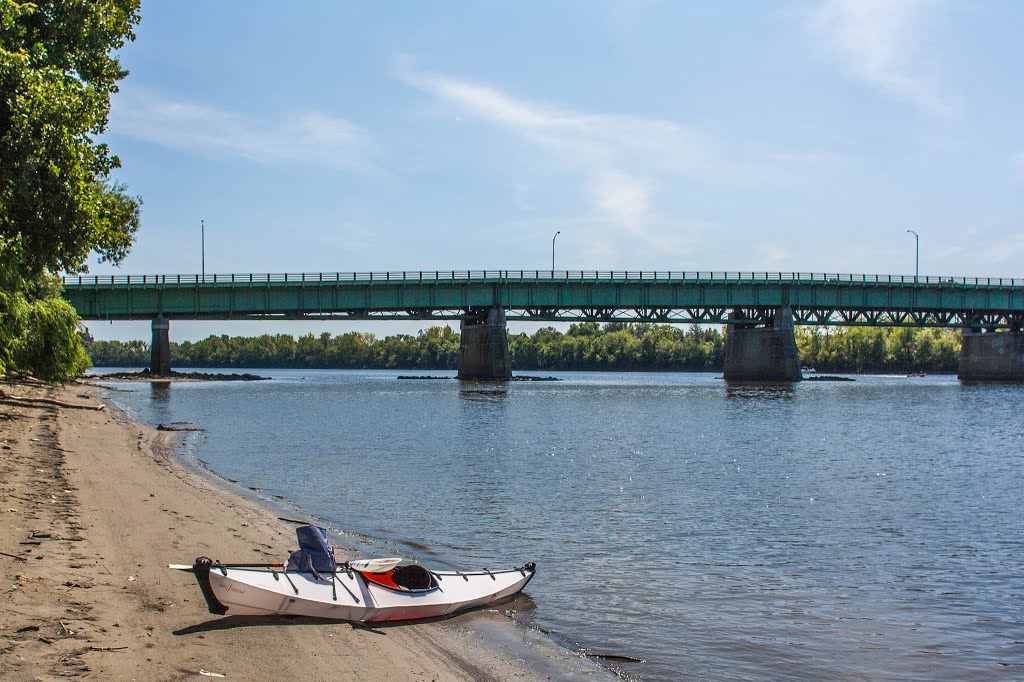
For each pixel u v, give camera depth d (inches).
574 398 3348.9
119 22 1057.5
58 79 848.3
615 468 1264.8
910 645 478.9
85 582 479.2
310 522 768.9
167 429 1717.5
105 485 858.8
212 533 657.6
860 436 1851.6
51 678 339.6
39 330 2327.8
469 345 4702.3
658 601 551.2
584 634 480.4
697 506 933.2
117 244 1167.0
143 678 349.4
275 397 3161.9
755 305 4608.8
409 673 394.0
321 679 372.5
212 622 436.1
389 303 4092.0
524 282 4261.8
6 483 796.0
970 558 695.7
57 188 848.9
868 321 5054.1
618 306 4394.7
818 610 542.3
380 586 495.2
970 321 5364.2
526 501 938.7
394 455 1371.8
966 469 1296.8
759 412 2618.1
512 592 547.2
